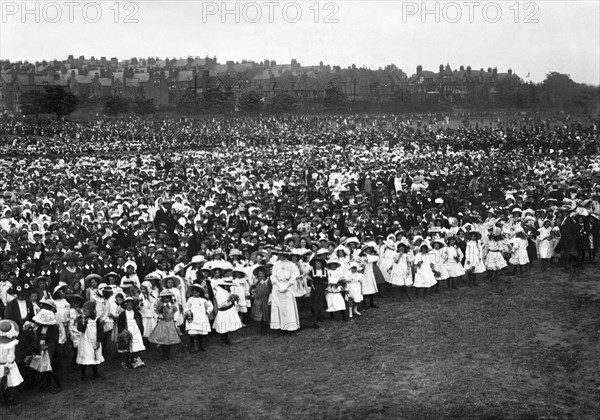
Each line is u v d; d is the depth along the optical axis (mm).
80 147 72500
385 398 14188
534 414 13195
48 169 46438
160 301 17078
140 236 23734
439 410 13453
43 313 15148
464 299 21984
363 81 158750
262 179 42188
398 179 40500
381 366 16078
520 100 122312
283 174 44250
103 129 89000
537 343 17344
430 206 32875
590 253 26297
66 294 16953
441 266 22828
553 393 14281
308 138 80625
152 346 18312
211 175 44344
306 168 47125
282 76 172500
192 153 65375
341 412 13539
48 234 23297
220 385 15305
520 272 25094
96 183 39719
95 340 15742
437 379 15156
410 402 13930
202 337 17703
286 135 86562
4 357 14148
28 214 27828
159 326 17000
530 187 36906
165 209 30203
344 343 17922
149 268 20125
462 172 43594
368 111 128125
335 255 20797
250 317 20562
